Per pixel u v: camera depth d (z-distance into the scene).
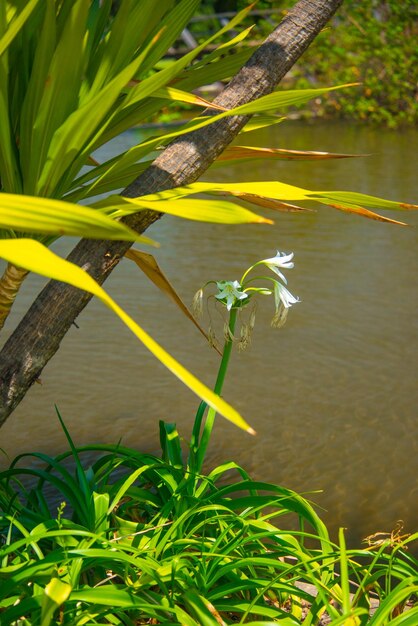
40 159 2.08
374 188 10.22
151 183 2.28
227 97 2.34
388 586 2.34
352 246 8.25
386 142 13.91
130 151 2.17
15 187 2.17
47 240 2.21
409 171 11.34
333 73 16.56
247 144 13.41
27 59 2.21
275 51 2.37
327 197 2.09
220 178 10.99
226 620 2.39
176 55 17.20
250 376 5.27
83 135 2.02
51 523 2.45
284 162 12.08
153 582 2.28
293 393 5.02
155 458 2.91
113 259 2.28
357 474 4.09
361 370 5.35
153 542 2.50
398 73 15.99
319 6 2.38
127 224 2.31
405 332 6.02
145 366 5.45
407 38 15.95
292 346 5.75
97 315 6.37
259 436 4.49
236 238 8.48
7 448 4.31
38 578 2.16
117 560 2.37
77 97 2.11
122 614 2.23
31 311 2.26
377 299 6.70
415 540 3.53
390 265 7.62
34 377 2.27
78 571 2.21
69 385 5.13
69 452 2.92
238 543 2.41
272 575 2.61
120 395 4.99
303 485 3.99
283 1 17.05
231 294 2.57
